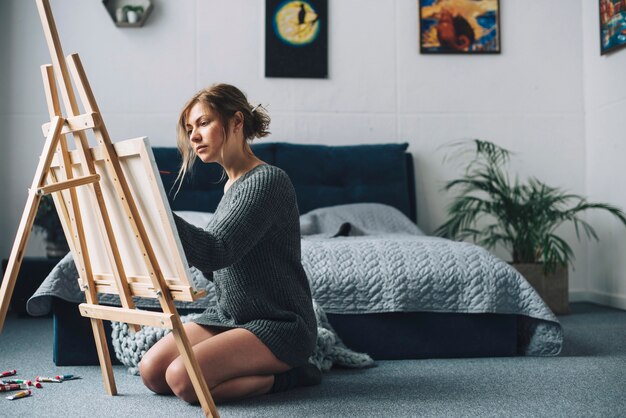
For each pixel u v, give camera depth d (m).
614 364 2.43
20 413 1.78
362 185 4.20
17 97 4.22
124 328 2.36
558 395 1.97
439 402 1.90
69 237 1.88
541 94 4.48
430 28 4.43
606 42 4.14
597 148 4.34
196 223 3.29
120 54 4.27
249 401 1.90
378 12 4.43
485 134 4.46
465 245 2.73
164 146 4.29
